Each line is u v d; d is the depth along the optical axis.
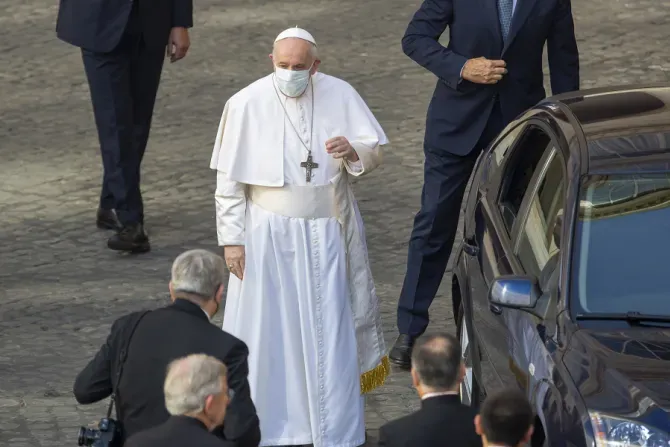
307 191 23.45
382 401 26.48
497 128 28.00
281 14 62.22
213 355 17.47
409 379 27.70
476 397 22.95
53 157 43.25
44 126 46.84
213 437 15.28
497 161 25.47
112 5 34.09
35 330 29.98
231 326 23.86
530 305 19.09
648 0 62.41
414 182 40.03
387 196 38.81
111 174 34.62
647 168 20.09
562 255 19.36
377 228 36.34
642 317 18.34
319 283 23.50
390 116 46.75
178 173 41.47
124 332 17.92
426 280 28.55
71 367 27.97
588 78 50.53
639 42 55.19
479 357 22.72
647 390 16.52
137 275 33.38
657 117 21.50
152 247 35.38
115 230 36.34
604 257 19.20
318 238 23.55
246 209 23.81
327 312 23.52
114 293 32.12
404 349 28.34
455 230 28.55
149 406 17.48
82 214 37.91
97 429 17.67
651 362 17.20
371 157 23.55
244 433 17.44
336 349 23.50
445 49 27.84
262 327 23.48
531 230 21.69
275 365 23.59
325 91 23.69
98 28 34.03
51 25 61.69
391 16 61.19
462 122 27.98
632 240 19.36
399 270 33.53
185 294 18.05
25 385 27.06
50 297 31.91
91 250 35.16
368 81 51.16
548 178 21.70
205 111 48.09
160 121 47.00
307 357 23.44
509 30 27.36
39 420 25.39
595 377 17.05
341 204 23.75
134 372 17.58
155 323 17.84
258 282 23.52
